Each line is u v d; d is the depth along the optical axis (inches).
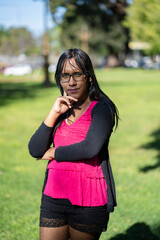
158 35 645.9
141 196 209.9
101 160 92.0
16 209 191.5
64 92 95.4
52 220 91.7
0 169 283.9
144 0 618.2
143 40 715.4
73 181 89.5
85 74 91.0
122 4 1952.5
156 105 684.1
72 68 90.6
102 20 2277.3
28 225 166.6
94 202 89.3
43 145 92.8
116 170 283.9
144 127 482.6
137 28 668.1
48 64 1115.9
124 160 318.3
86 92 93.4
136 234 157.0
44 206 93.2
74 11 2202.3
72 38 2394.2
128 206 191.9
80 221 89.7
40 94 900.6
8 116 586.2
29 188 235.8
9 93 931.3
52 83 1209.4
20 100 794.8
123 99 757.3
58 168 91.0
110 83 1127.0
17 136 433.1
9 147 370.6
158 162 307.6
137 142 396.2
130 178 256.8
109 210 90.3
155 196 209.9
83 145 87.6
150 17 624.7
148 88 968.9
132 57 3161.9
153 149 360.5
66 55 91.9
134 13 655.1
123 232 159.9
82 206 89.5
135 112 607.2
